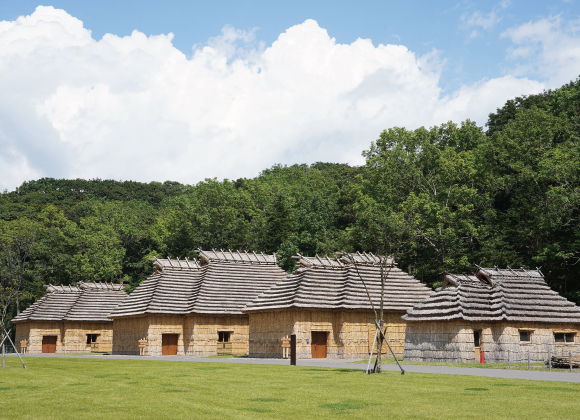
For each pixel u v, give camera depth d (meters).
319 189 120.25
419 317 40.97
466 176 77.06
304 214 96.50
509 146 69.50
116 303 73.06
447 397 19.36
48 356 55.91
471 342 38.66
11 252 107.75
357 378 26.23
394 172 84.06
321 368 33.44
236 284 60.50
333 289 49.44
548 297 41.56
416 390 21.34
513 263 61.62
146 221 120.88
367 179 92.00
